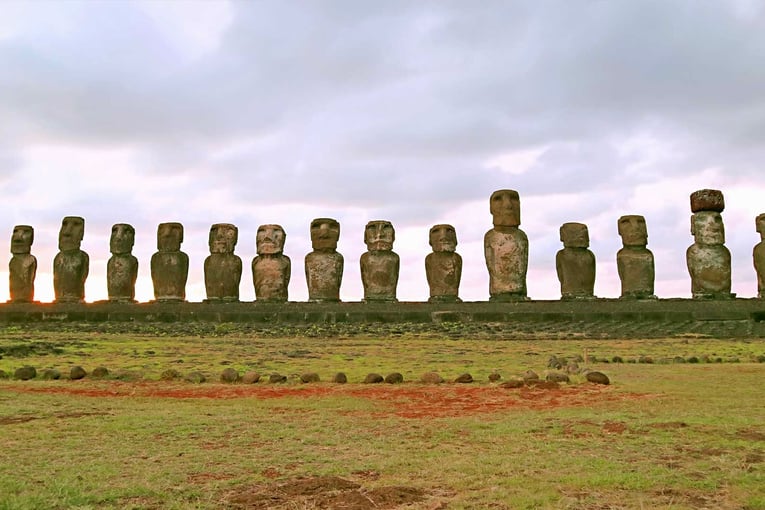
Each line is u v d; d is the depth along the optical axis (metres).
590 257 33.94
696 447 8.41
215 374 15.42
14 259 37.25
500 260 33.47
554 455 8.15
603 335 26.78
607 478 7.17
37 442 8.86
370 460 8.01
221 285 35.19
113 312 33.34
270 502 6.61
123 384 14.14
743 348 21.97
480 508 6.41
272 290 34.81
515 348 22.28
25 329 30.61
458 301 31.89
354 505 6.51
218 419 10.35
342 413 10.94
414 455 8.22
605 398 12.07
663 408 10.96
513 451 8.36
